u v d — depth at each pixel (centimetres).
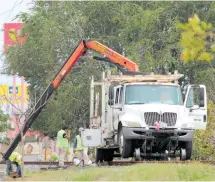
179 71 11675
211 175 4406
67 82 11850
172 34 11769
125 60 6656
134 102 6000
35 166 7725
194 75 11644
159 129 5856
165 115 5900
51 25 11988
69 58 6800
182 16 12400
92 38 12588
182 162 5553
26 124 6644
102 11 12481
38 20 12025
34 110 6712
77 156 7594
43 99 6819
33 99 10138
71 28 12200
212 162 5875
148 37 12025
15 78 11744
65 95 11425
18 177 5475
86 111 11612
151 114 5875
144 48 11831
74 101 11525
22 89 10381
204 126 6128
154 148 6078
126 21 12094
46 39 11931
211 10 11981
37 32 12131
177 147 6119
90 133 6575
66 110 11488
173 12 12362
